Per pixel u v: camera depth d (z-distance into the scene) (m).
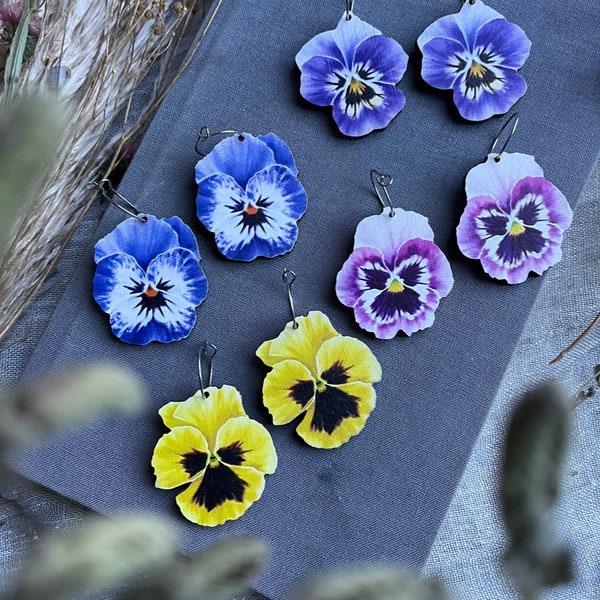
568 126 0.60
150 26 0.60
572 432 0.21
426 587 0.21
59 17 0.58
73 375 0.18
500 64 0.60
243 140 0.59
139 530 0.20
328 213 0.60
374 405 0.59
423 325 0.59
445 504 0.59
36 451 0.58
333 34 0.60
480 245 0.59
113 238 0.59
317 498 0.59
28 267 0.60
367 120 0.60
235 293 0.60
